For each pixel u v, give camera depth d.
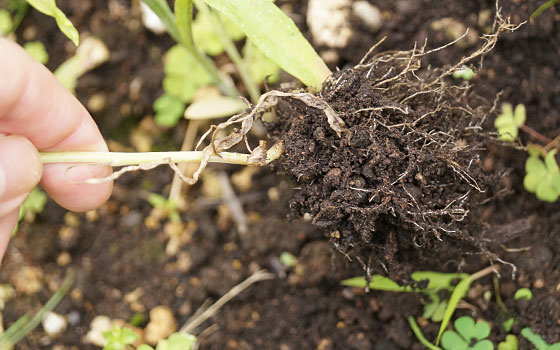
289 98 0.21
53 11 0.22
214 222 0.28
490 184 0.23
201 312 0.27
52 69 0.30
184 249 0.28
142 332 0.27
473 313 0.24
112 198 0.29
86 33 0.30
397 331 0.24
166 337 0.26
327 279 0.26
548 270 0.24
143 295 0.27
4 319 0.28
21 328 0.27
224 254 0.28
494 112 0.25
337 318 0.26
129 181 0.29
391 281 0.24
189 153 0.21
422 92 0.21
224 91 0.27
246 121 0.21
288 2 0.28
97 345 0.27
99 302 0.28
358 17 0.26
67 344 0.27
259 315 0.26
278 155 0.21
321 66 0.21
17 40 0.31
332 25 0.26
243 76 0.27
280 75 0.27
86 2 0.30
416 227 0.21
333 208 0.21
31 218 0.29
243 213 0.28
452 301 0.23
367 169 0.21
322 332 0.26
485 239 0.23
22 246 0.29
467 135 0.23
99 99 0.30
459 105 0.23
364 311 0.25
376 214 0.21
